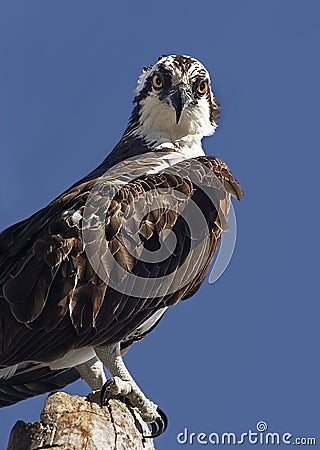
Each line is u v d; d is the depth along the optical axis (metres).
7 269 11.90
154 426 11.99
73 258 11.72
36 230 12.17
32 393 12.83
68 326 11.62
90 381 12.61
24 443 9.95
